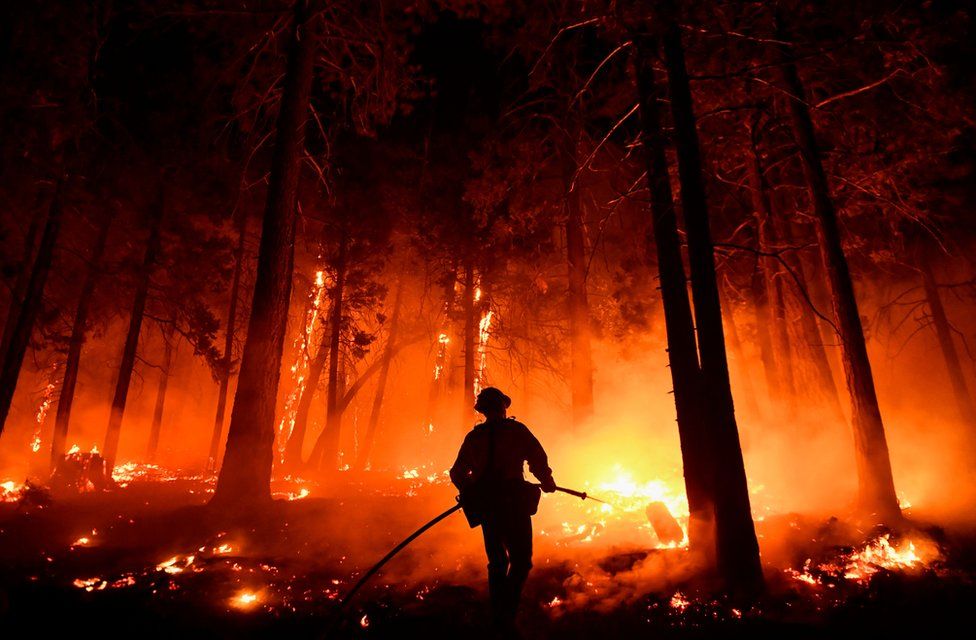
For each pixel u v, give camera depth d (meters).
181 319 15.58
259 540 7.08
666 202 6.82
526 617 4.53
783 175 12.41
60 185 11.20
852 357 7.58
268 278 9.56
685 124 6.12
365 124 13.57
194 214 15.06
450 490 10.68
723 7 8.94
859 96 10.34
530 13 11.04
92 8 11.44
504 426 4.64
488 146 13.38
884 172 10.45
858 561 5.57
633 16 6.84
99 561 5.95
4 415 10.06
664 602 4.74
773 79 9.44
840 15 9.33
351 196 17.17
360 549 6.71
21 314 10.47
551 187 13.59
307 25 10.84
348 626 4.35
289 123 10.28
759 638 4.07
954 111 9.82
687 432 6.24
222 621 4.38
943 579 5.13
